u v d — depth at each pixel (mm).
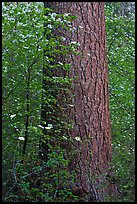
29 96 5309
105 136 5426
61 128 5133
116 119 7125
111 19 9023
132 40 8711
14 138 5000
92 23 5637
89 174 4949
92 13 5664
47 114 5191
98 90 5492
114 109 7430
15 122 5133
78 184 4883
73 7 5566
